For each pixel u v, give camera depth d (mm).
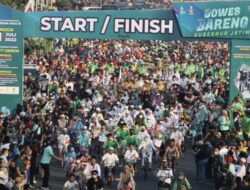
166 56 82750
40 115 43531
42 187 36500
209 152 38094
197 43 108000
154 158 41719
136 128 40438
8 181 32406
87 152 36375
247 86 48031
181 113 46031
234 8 47250
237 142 38219
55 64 68250
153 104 50094
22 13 47688
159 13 47469
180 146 42250
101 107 48438
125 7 138125
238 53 47875
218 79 60562
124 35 47750
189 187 32062
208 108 46938
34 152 36750
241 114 44656
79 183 33875
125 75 61781
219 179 34531
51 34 47875
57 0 143750
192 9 47281
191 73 65188
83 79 57344
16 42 47750
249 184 32031
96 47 93250
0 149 37094
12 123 42250
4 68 47719
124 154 38750
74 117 42844
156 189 36906
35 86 53250
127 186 32188
